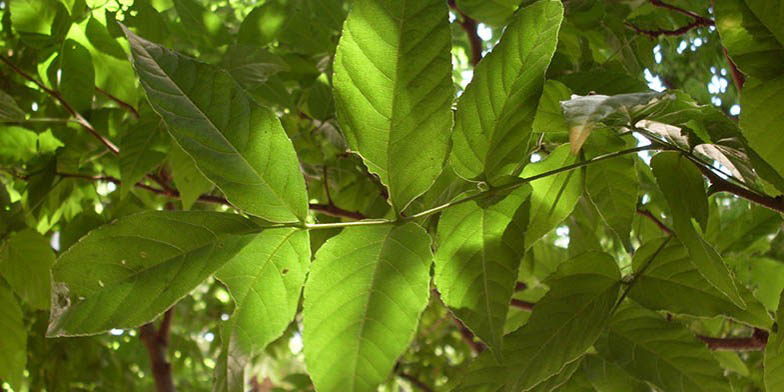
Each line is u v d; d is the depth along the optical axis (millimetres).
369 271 257
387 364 248
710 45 847
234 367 262
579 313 342
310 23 785
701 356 347
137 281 258
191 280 259
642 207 744
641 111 315
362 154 264
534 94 273
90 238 256
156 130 623
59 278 255
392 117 261
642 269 365
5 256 568
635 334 357
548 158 391
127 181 616
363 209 795
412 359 1511
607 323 343
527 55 270
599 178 417
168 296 258
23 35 652
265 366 1477
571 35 642
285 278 266
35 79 732
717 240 688
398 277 255
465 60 1200
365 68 259
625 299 364
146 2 657
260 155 265
